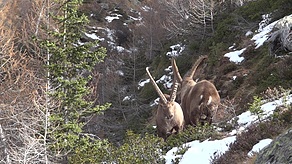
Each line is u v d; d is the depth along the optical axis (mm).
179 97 14406
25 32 18500
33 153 10953
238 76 16000
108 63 33938
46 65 14797
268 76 13703
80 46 14969
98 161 7934
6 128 12539
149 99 25906
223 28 22016
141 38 39969
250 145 6996
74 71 14977
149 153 7801
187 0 29031
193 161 7695
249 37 19141
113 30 46094
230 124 10148
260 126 7441
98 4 51344
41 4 18375
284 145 4562
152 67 31875
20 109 13875
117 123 25547
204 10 25656
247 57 17219
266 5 20531
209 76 18766
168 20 30531
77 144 13398
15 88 15883
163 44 34188
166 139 10719
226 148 7641
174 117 10719
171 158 8406
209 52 22125
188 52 25328
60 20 15398
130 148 7840
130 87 30891
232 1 25141
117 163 7758
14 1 24375
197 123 10094
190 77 12352
